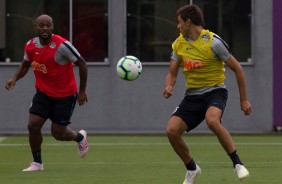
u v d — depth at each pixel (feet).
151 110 189.67
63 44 101.81
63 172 105.40
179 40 85.51
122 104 189.67
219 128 82.74
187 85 85.66
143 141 165.27
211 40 84.12
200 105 84.43
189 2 189.78
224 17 190.39
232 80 189.06
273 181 95.71
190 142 162.30
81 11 189.37
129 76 98.58
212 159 125.29
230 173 104.06
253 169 110.01
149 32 190.08
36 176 100.53
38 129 104.88
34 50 102.47
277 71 190.19
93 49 189.37
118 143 159.74
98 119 189.67
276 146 153.07
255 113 190.19
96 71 189.37
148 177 99.30
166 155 132.57
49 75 102.94
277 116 190.49
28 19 189.37
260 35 189.78
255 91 190.19
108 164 116.98
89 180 96.07
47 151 140.67
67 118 105.19
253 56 190.08
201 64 84.23
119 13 189.47
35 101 104.42
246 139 172.24
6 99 189.16
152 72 189.67
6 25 189.06
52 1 189.37
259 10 189.78
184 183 85.56
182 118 84.07
